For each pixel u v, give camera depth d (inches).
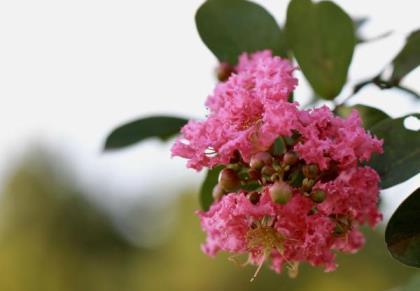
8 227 147.2
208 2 32.9
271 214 28.4
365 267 93.0
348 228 29.0
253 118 28.7
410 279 34.5
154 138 34.7
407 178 29.3
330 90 32.1
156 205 139.3
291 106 28.5
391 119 29.8
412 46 31.6
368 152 28.6
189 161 28.9
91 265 146.2
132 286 140.3
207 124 28.9
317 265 29.1
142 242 141.9
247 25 32.8
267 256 28.8
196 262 120.2
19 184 149.9
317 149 28.3
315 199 28.3
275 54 32.7
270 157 28.5
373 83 31.9
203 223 30.0
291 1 31.9
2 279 140.9
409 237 29.0
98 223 147.3
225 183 29.3
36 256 144.3
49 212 148.0
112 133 34.5
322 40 32.0
